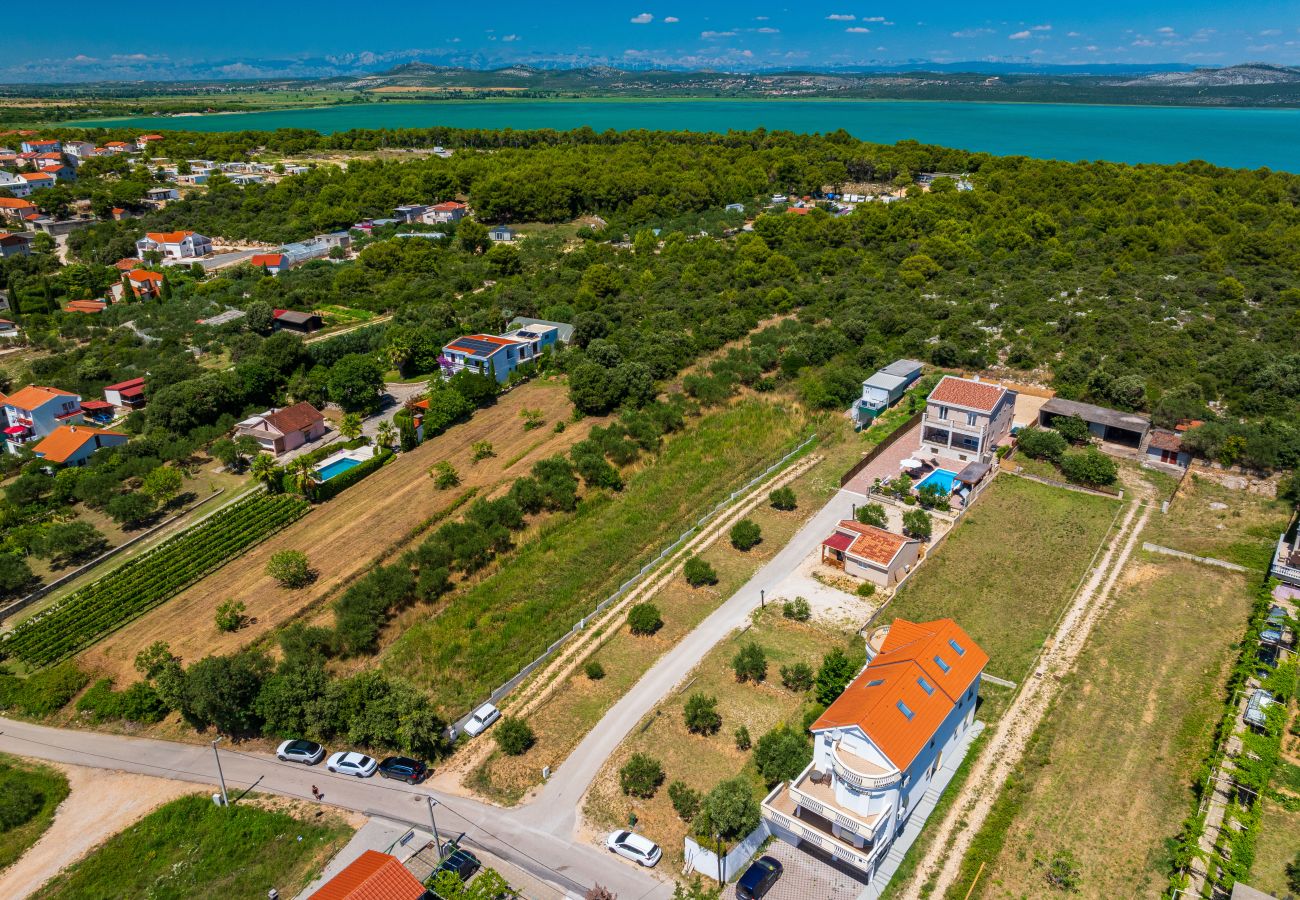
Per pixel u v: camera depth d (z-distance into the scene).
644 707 58.69
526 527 80.25
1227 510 79.75
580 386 99.88
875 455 91.25
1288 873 43.47
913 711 46.41
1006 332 118.19
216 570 76.38
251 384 107.38
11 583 72.75
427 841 48.06
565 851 47.16
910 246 162.75
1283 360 100.25
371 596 68.06
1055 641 63.25
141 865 47.56
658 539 79.38
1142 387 95.75
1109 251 157.00
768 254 161.88
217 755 53.47
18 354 129.25
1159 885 43.69
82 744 57.53
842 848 43.97
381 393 111.12
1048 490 84.69
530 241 184.00
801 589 71.38
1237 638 62.53
